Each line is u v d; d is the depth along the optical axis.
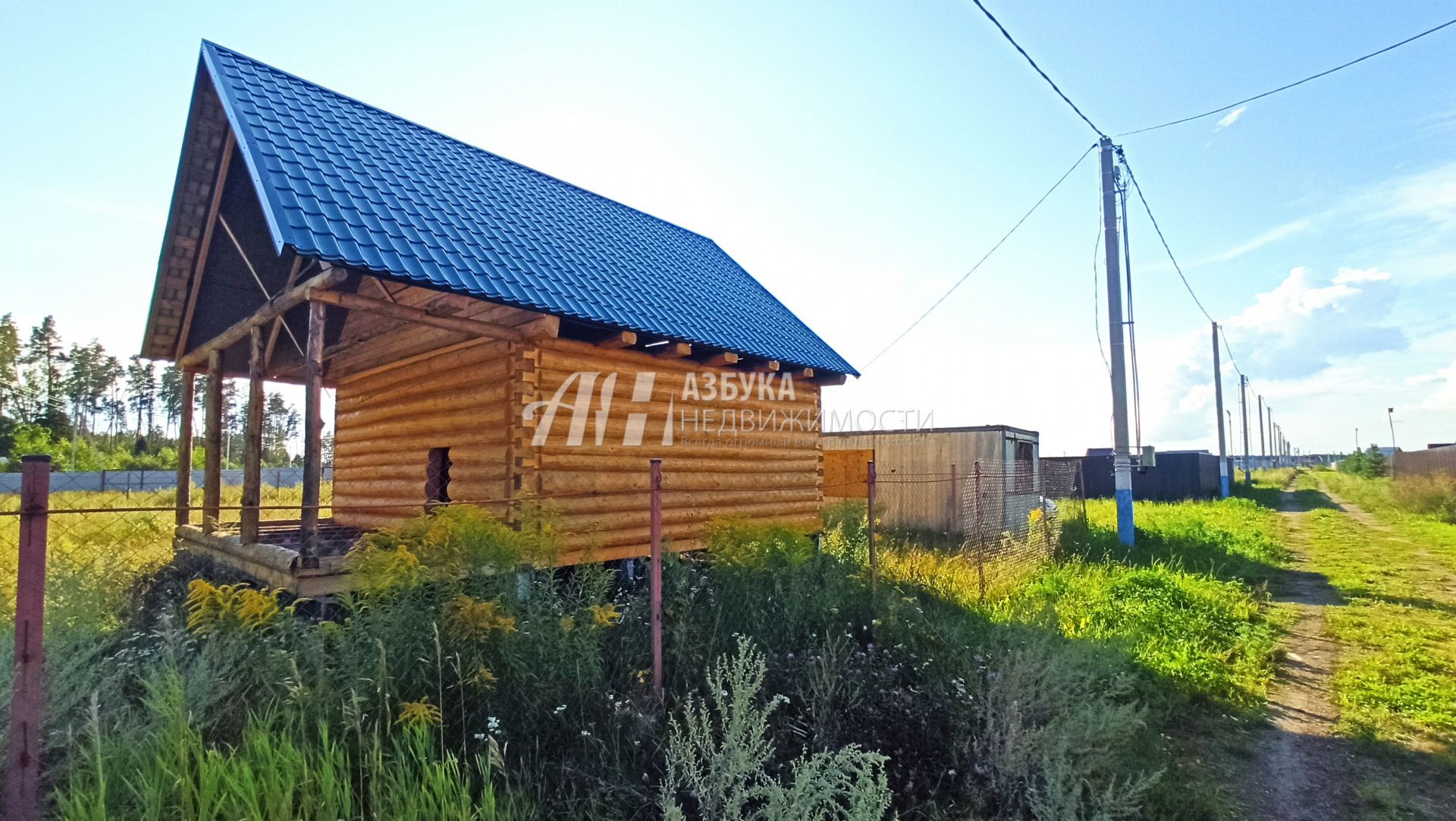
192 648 3.89
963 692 5.00
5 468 36.53
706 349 8.48
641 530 8.02
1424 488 22.39
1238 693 6.24
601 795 3.62
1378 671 6.81
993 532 9.94
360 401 10.05
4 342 56.88
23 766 2.71
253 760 3.13
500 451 7.11
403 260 6.21
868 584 7.30
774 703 3.86
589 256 9.00
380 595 4.25
